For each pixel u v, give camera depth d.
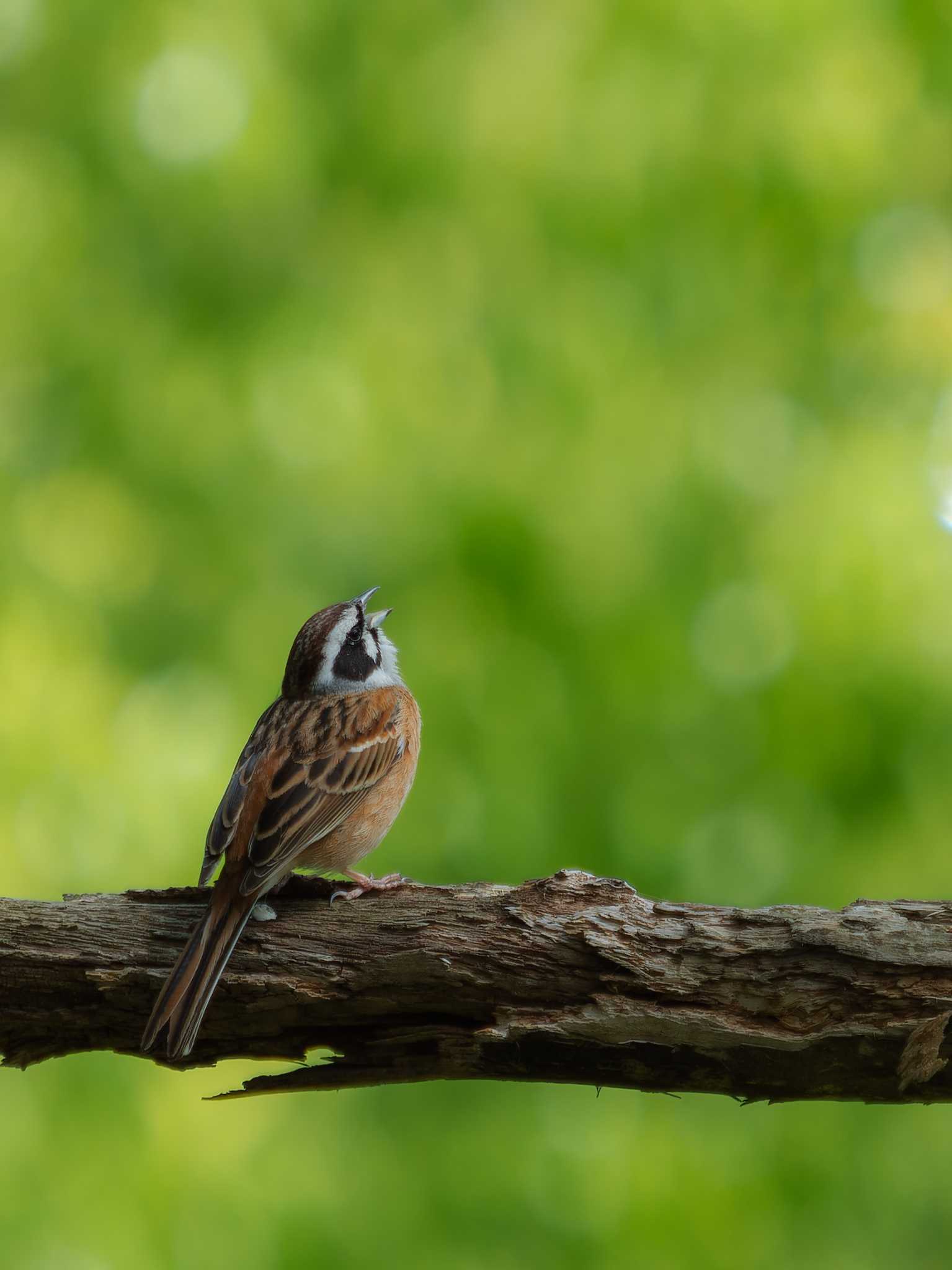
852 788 12.39
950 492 12.59
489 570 12.92
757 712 12.68
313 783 8.09
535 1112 12.09
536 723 12.72
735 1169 11.62
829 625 12.11
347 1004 6.77
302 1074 6.92
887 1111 11.67
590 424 13.23
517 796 12.41
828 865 12.30
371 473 13.23
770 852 12.59
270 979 6.72
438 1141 11.97
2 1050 7.02
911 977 6.35
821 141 13.11
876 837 12.28
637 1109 12.02
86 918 6.96
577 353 13.33
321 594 12.98
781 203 13.33
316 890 7.29
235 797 8.02
